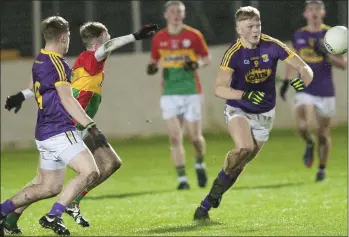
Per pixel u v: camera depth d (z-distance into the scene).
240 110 22.33
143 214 25.28
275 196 28.34
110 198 29.66
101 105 48.38
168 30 32.56
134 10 48.25
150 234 20.83
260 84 22.31
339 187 30.05
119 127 48.62
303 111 33.25
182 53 32.38
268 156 40.75
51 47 20.06
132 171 37.66
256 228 21.28
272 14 49.41
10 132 47.75
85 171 19.95
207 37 49.22
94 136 19.52
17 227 22.00
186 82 32.09
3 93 47.50
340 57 31.28
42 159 20.41
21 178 36.94
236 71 22.14
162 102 32.09
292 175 34.47
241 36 21.97
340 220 22.34
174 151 31.73
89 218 24.84
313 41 32.91
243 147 21.66
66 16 48.28
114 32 48.41
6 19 48.50
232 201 27.44
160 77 48.59
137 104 48.59
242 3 49.19
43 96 19.97
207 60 32.75
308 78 21.83
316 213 23.97
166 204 27.48
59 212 20.12
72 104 19.62
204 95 48.66
